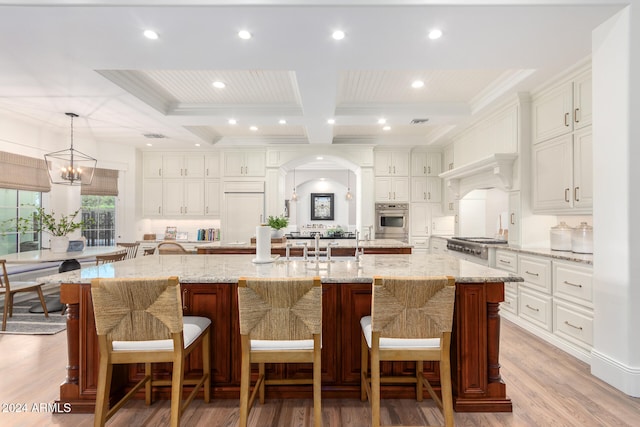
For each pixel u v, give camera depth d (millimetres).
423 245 6359
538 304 3273
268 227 2510
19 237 4863
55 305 4172
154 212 6477
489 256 4117
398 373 2184
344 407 2072
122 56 2654
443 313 1689
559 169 3279
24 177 4719
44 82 3178
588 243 3033
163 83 3639
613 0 2078
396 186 6391
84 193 5621
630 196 2168
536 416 1973
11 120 4504
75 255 4062
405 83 3670
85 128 4941
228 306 2160
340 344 2164
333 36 2381
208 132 5801
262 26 2254
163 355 1720
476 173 4746
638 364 2186
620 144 2217
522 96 3680
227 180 6344
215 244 4801
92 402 2012
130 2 1996
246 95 3963
